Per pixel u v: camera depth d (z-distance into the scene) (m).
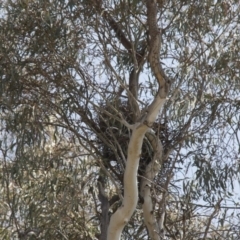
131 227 28.19
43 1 24.03
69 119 25.91
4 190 27.06
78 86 25.48
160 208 25.62
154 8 24.02
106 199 26.50
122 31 25.58
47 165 25.59
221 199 24.70
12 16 24.23
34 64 25.00
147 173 25.81
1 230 28.14
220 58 26.05
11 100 24.67
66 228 27.67
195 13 25.69
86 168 26.95
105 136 26.09
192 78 25.61
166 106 25.28
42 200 25.48
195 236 26.09
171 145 26.77
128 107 26.05
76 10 24.52
